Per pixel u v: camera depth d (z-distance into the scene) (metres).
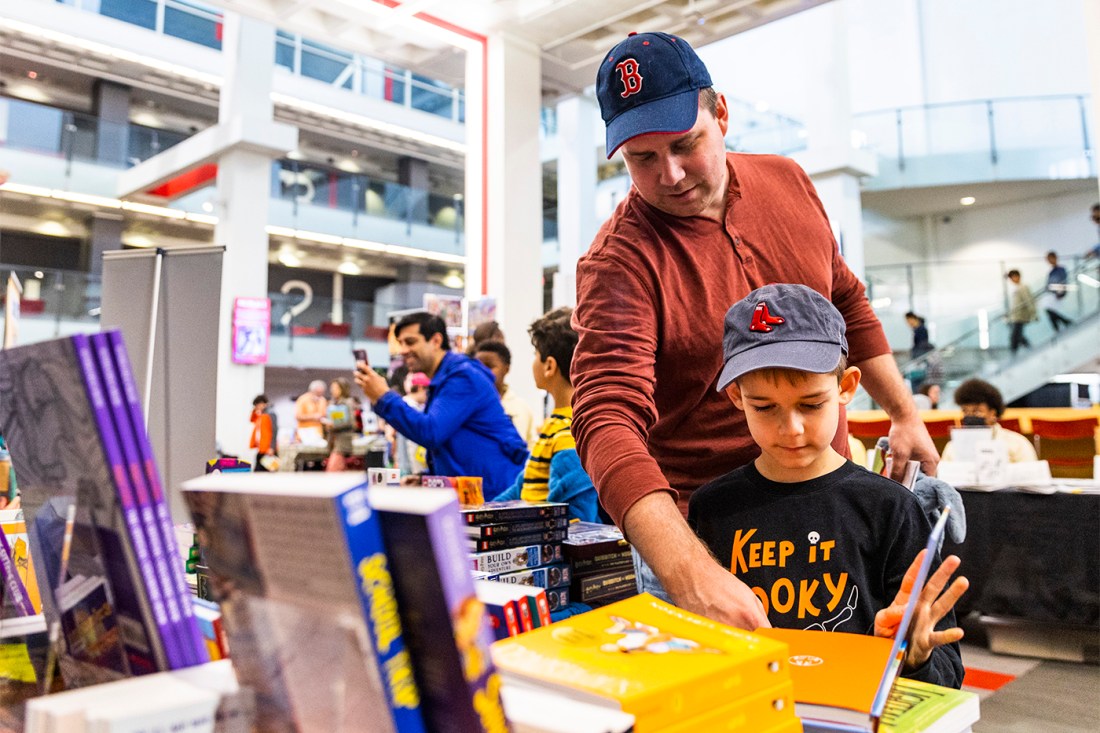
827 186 11.40
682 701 0.50
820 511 1.14
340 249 16.33
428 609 0.39
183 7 12.47
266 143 9.98
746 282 1.39
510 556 1.53
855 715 0.58
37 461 0.62
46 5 11.17
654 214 1.36
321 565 0.40
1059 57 14.26
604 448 1.10
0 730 0.61
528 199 7.03
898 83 15.44
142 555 0.50
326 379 14.36
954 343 10.68
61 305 11.06
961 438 4.29
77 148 12.02
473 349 4.15
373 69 16.28
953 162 13.13
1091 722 2.79
